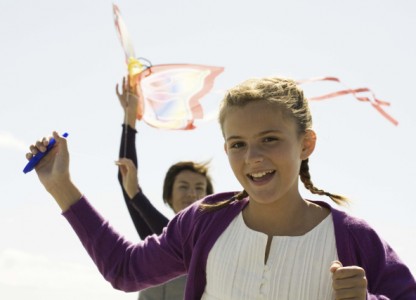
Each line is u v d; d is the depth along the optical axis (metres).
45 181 2.30
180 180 5.04
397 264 2.01
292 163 2.04
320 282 1.99
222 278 2.08
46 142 2.31
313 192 2.29
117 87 4.91
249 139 2.02
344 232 2.03
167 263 2.25
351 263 2.00
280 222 2.09
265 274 2.03
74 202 2.30
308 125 2.11
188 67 4.87
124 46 4.89
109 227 2.32
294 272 2.01
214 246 2.13
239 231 2.12
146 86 4.85
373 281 2.00
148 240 2.30
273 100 2.02
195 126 4.75
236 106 2.04
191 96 4.80
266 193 2.02
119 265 2.28
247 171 2.03
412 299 1.97
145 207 4.55
